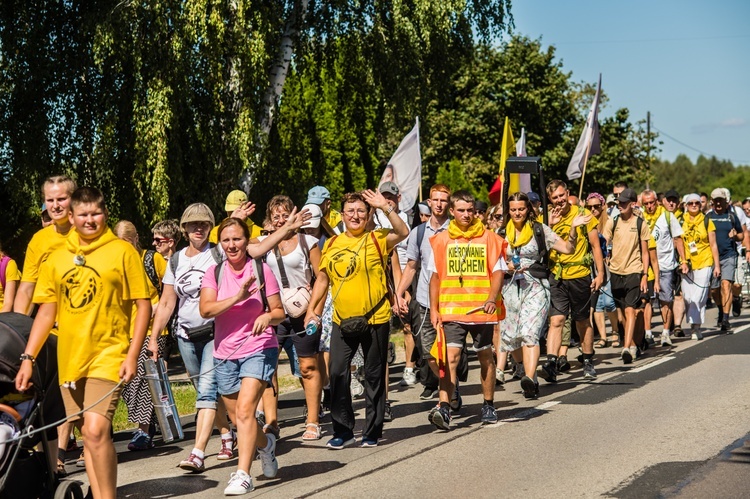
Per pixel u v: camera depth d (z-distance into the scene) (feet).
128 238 31.45
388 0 75.97
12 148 62.44
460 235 29.96
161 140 58.18
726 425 27.99
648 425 28.50
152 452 29.66
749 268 72.02
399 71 77.46
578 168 56.80
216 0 59.77
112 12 58.65
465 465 24.82
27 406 20.70
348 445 28.40
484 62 167.94
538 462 24.63
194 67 60.59
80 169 63.87
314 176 84.23
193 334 27.12
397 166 48.11
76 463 28.40
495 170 163.32
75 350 20.66
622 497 20.98
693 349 46.44
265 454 24.49
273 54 66.49
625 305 42.93
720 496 20.83
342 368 27.91
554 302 37.88
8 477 19.44
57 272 20.86
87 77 63.21
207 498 23.09
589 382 37.86
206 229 27.81
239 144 61.46
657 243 48.16
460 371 32.17
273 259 29.81
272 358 23.94
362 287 27.43
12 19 62.59
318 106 87.20
